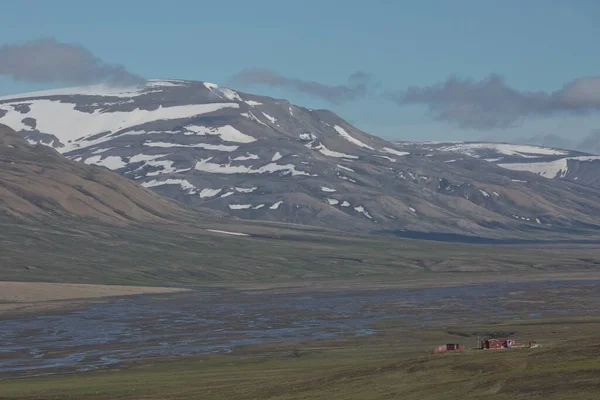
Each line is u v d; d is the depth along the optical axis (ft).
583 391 442.91
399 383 527.81
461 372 523.29
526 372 495.82
